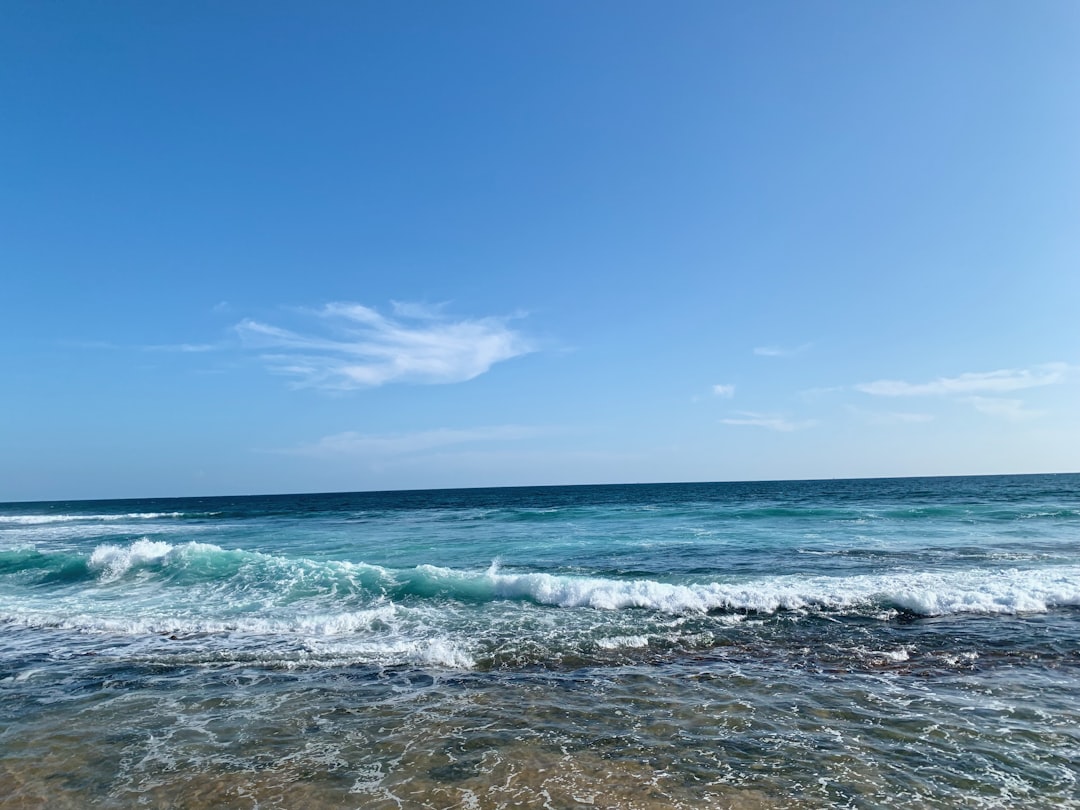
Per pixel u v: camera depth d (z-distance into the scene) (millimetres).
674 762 5852
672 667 8805
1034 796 5215
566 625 10977
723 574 15562
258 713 7219
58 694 7902
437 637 10336
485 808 5059
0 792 5398
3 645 10234
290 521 40844
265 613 12195
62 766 5895
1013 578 13992
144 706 7461
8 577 16578
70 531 35375
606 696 7672
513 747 6211
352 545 23922
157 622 11531
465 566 17781
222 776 5668
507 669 8805
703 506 44000
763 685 8000
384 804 5148
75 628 11273
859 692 7703
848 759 5891
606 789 5348
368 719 7004
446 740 6402
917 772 5629
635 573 15898
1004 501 42188
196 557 17016
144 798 5285
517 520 35219
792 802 5125
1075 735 6359
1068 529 24328
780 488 89312
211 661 9258
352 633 10688
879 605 11945
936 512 32750
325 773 5707
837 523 28375
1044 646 9422
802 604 12102
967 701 7344
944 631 10352
